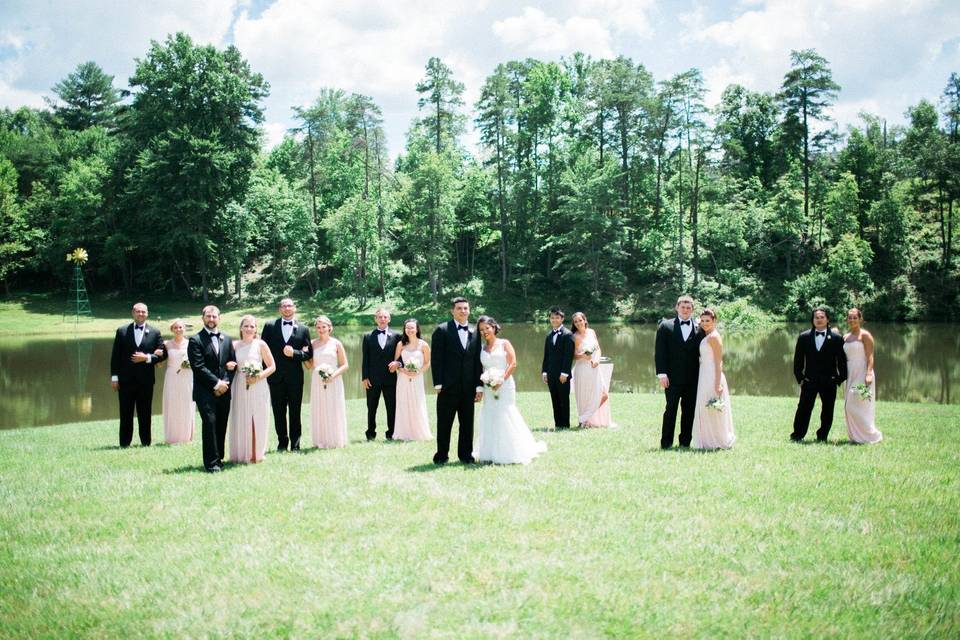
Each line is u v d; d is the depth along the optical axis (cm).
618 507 670
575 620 441
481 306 5728
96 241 6041
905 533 589
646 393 2116
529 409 1648
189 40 5844
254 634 436
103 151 6688
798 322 5078
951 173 5312
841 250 5159
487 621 443
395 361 1232
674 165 6050
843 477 783
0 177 6053
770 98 6781
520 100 6425
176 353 1211
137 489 783
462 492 733
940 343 3716
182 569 541
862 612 447
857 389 1044
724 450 974
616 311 5544
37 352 3603
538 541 577
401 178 6494
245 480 818
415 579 507
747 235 5744
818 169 6191
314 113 6512
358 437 1303
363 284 5791
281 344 1112
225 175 5706
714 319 995
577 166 5653
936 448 979
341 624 445
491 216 6538
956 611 447
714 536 585
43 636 441
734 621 437
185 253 5928
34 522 662
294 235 5931
